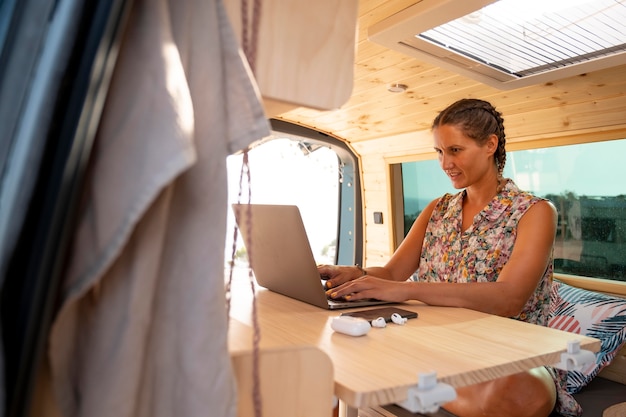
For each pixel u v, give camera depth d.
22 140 0.40
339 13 0.65
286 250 1.05
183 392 0.45
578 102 1.90
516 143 2.31
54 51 0.39
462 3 1.17
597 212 2.07
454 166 1.46
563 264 2.22
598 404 1.49
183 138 0.39
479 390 1.10
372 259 3.26
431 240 1.61
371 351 0.71
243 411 0.54
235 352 0.54
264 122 0.49
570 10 1.22
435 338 0.79
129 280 0.42
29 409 0.37
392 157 2.98
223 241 0.47
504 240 1.39
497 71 1.61
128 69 0.41
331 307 1.01
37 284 0.36
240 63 0.49
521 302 1.17
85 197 0.40
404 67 1.96
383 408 1.39
